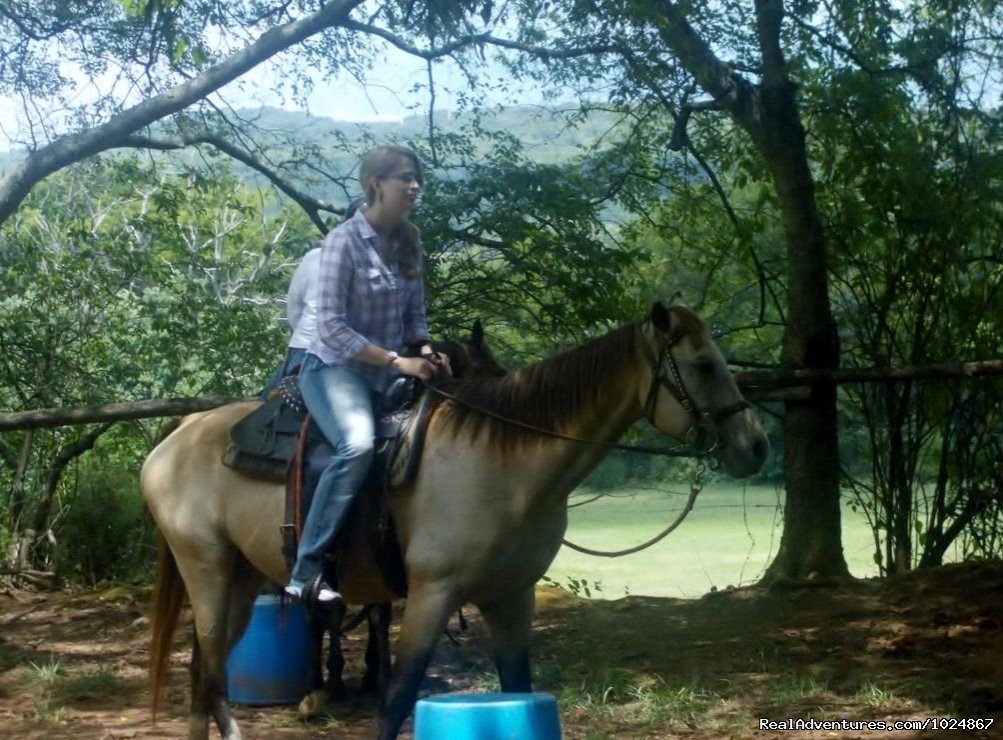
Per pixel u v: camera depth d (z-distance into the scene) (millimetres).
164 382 13773
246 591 5602
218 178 13195
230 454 5309
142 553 13039
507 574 4895
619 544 16953
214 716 5363
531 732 3787
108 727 6164
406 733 5898
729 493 21797
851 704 6094
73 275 13406
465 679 7055
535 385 4883
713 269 12430
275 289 13602
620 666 7246
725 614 8789
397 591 5074
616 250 11383
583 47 10922
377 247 5016
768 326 12977
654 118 11859
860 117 10250
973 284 10258
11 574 11945
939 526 10461
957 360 10336
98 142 9039
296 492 4984
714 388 4691
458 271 11562
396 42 10945
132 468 13836
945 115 10148
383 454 4941
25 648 8625
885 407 10594
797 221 9945
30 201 15781
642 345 4824
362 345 4848
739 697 6320
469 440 4863
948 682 6414
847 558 14320
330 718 6180
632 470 11805
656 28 9906
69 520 12758
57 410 9258
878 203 10359
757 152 11500
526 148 11781
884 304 10414
